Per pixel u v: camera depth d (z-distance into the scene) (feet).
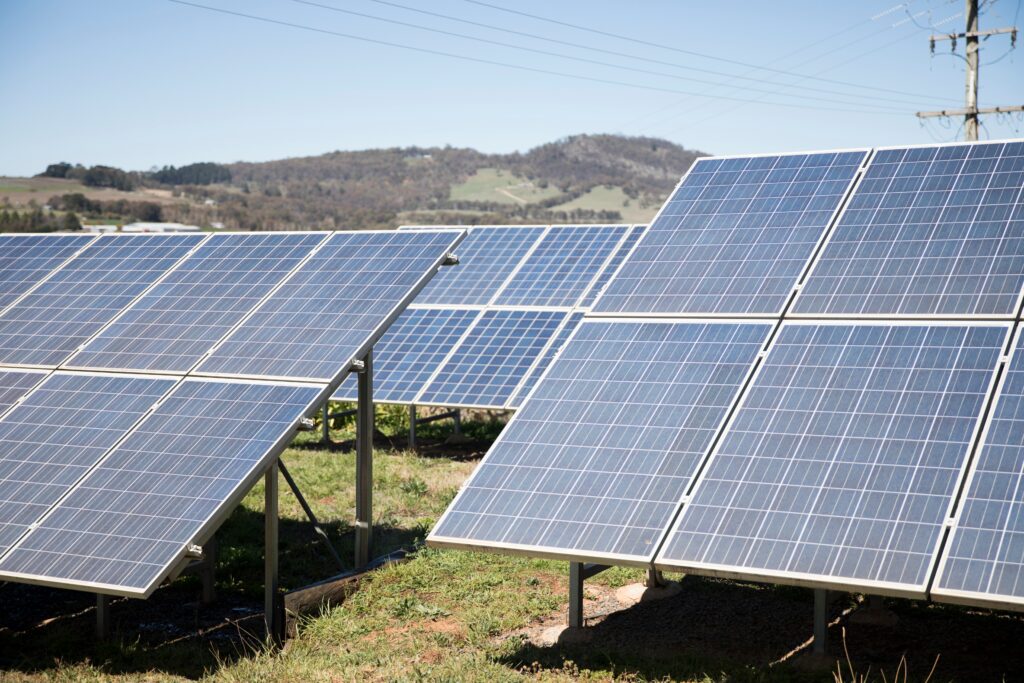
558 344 85.30
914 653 39.29
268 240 62.80
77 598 52.03
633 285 48.80
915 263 43.65
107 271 63.57
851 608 45.29
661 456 38.63
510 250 104.37
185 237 65.92
